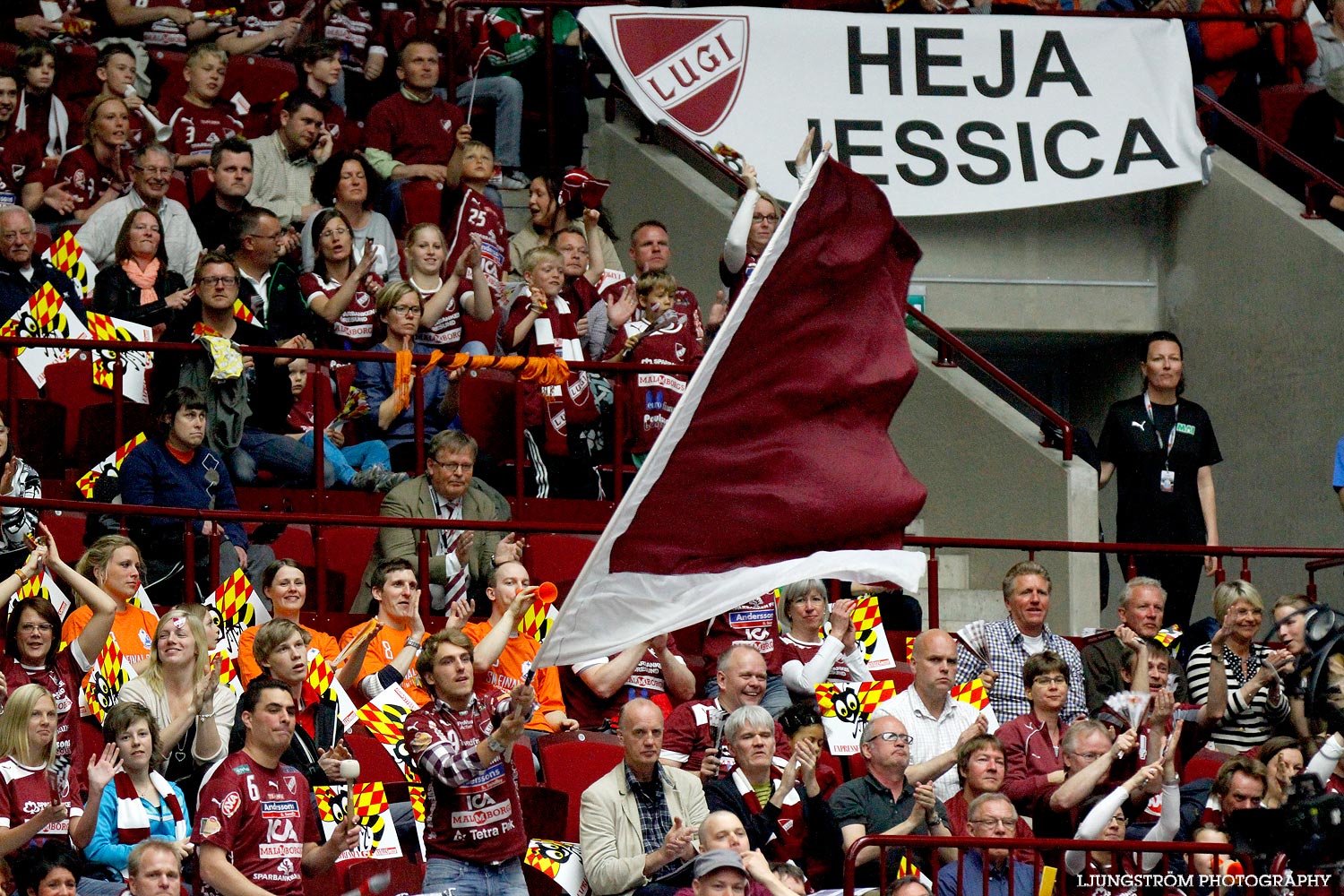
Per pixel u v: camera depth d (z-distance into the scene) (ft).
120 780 65.41
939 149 113.80
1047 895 67.15
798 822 70.64
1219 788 72.23
